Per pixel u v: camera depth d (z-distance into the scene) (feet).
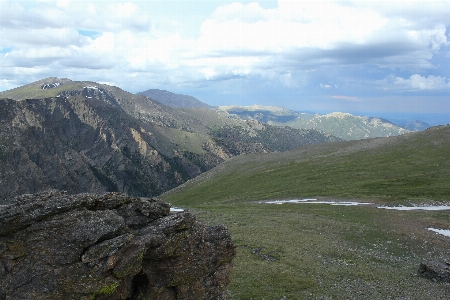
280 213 235.20
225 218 215.10
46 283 61.26
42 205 66.59
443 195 262.88
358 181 334.65
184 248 78.54
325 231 187.21
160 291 75.36
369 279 125.18
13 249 62.69
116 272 65.77
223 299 84.28
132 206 79.05
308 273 126.62
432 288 120.06
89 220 67.92
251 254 144.46
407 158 393.09
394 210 232.94
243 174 468.34
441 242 167.84
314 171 409.49
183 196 415.64
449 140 428.15
